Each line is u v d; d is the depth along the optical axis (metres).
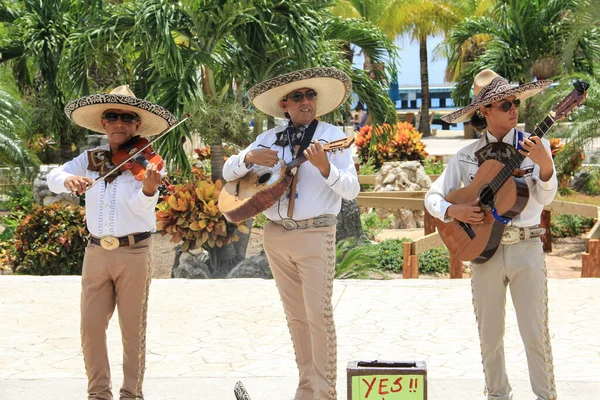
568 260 13.42
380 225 14.31
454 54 22.62
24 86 19.69
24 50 18.55
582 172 19.16
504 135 4.22
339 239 11.84
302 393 4.56
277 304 7.39
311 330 4.29
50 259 10.68
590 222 16.05
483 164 4.17
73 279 8.55
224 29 10.87
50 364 5.77
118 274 4.38
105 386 4.46
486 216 4.13
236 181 4.44
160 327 6.68
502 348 4.31
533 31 19.67
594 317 6.73
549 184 3.99
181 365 5.69
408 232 14.48
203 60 10.58
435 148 29.72
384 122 12.62
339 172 4.09
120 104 4.41
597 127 14.50
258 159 4.25
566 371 5.36
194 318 6.95
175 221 9.80
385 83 12.66
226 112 11.05
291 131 4.41
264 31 10.55
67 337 6.45
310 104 4.38
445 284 8.02
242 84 11.70
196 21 10.80
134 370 4.51
